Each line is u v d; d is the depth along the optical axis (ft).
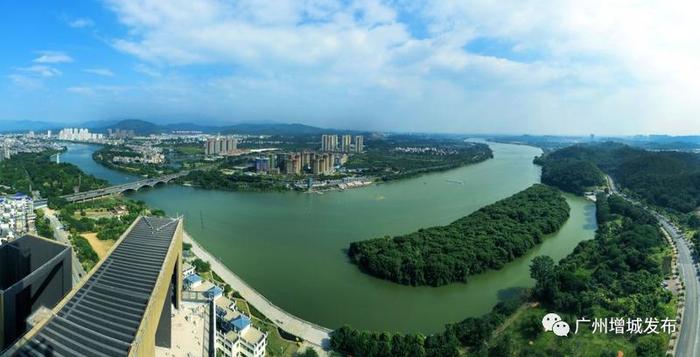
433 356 415.44
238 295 553.23
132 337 239.91
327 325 499.92
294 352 435.53
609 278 572.51
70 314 263.08
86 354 225.35
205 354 355.77
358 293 589.32
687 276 625.41
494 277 654.94
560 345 435.94
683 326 479.82
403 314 530.27
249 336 417.28
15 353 224.74
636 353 417.90
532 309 517.14
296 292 588.91
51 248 369.91
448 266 625.82
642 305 489.67
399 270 625.00
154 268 335.06
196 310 439.22
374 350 416.46
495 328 470.39
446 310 543.39
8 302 293.43
